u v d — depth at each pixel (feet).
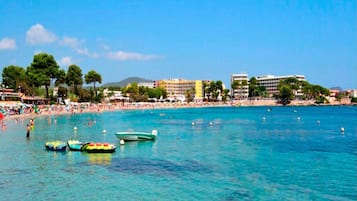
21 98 526.16
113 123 343.87
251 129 277.85
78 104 602.03
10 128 267.39
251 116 481.05
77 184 102.63
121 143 184.14
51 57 556.92
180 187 99.81
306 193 93.86
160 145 181.06
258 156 147.13
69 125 305.73
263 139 208.23
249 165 128.47
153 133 201.26
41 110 475.31
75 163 131.34
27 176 111.24
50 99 619.26
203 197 90.89
